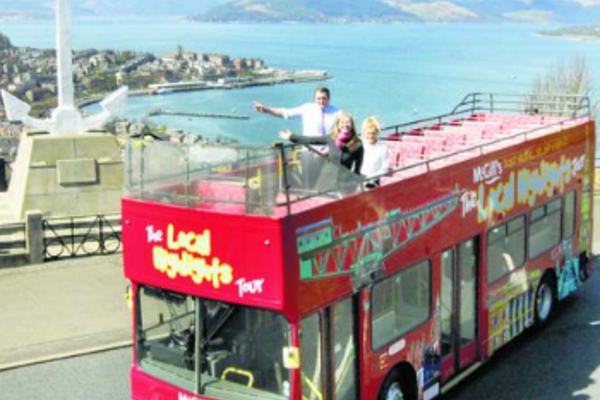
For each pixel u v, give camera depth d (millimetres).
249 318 8492
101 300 16312
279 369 8391
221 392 8617
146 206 8961
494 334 12836
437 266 11125
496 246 12844
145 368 9273
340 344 9273
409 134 14922
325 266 8820
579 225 16094
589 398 11750
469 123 16344
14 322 15102
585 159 16219
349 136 9797
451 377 11727
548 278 14844
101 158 22016
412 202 10461
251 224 8250
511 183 13180
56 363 13273
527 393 11984
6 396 12047
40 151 21594
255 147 8359
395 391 10438
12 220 21250
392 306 10234
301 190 8812
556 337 14422
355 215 9320
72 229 19344
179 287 8781
